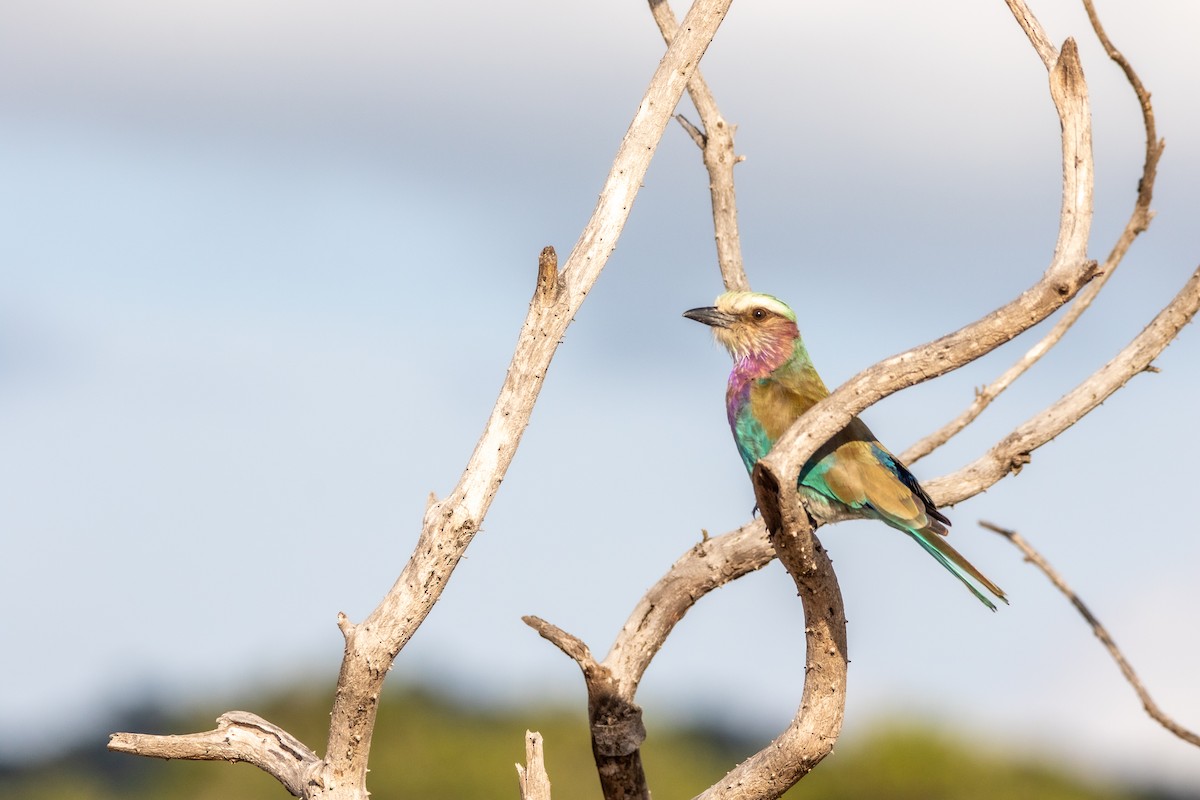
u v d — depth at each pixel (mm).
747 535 11875
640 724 10836
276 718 36406
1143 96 11875
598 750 10773
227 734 10062
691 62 9570
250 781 37594
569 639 10773
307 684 37500
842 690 9586
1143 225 12734
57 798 38250
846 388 8742
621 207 9344
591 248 9258
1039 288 8508
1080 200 8711
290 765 9930
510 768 36969
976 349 8516
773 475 8734
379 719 37969
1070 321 13477
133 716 40438
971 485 13250
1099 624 11695
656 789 38219
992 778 36344
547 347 9062
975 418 13930
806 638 9602
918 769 35656
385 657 9109
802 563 9195
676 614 11891
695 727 41594
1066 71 8906
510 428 9047
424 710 38594
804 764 9680
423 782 36500
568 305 9086
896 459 14195
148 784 38562
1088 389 12703
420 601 9102
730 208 14055
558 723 38281
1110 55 11227
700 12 9555
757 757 9875
